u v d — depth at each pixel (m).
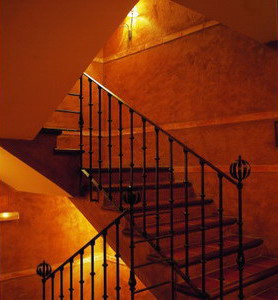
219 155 4.84
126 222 3.70
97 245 6.13
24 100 3.27
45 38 2.73
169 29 5.49
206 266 3.65
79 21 2.65
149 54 5.75
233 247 3.89
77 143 6.18
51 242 5.70
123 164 6.07
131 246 3.09
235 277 3.53
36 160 3.95
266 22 3.91
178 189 4.78
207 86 5.00
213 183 4.87
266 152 4.43
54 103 3.39
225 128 4.80
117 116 6.20
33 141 3.95
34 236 5.56
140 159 5.81
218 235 4.32
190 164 5.13
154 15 5.71
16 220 5.42
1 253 5.29
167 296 3.35
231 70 4.77
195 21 5.17
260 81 4.50
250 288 3.60
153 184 4.55
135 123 5.90
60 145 6.02
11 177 4.88
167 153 5.43
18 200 5.45
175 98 5.37
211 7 3.64
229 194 4.71
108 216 3.89
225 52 4.84
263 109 4.46
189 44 5.23
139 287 5.55
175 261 3.28
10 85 3.07
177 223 4.15
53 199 5.77
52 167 4.01
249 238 4.39
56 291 5.68
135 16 5.96
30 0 2.43
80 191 4.13
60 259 5.77
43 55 2.87
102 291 6.06
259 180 4.47
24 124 3.57
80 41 2.82
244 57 4.65
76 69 3.08
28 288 5.46
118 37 6.23
